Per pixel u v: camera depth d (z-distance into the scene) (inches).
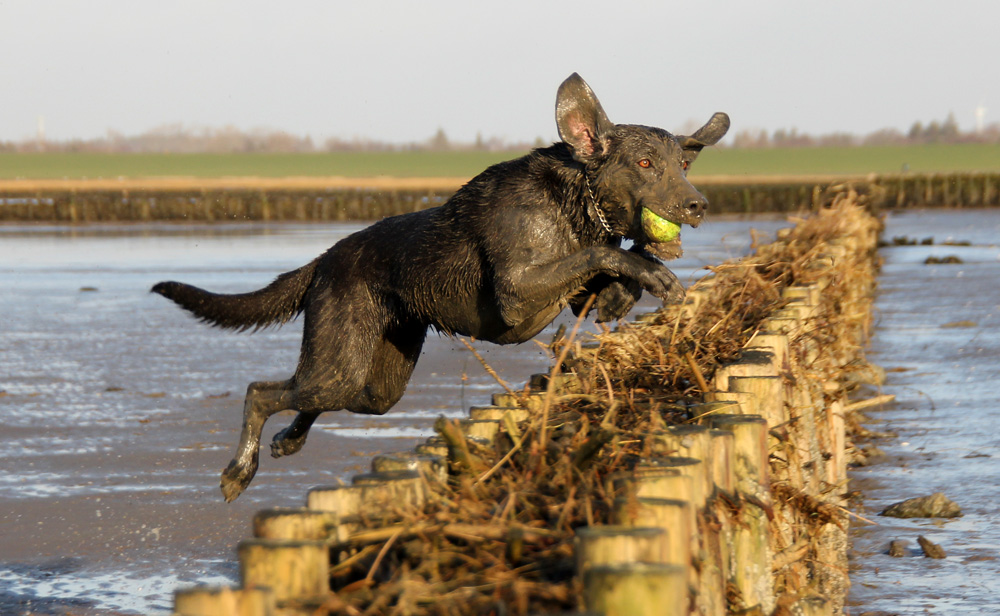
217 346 831.7
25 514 403.9
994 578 325.4
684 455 194.7
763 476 223.3
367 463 471.5
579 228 313.6
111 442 520.1
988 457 474.0
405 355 362.0
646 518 154.4
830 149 7332.7
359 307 345.1
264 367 735.7
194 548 366.9
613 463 205.8
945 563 340.2
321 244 1941.4
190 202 2962.6
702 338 330.6
